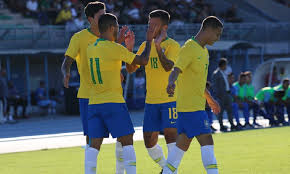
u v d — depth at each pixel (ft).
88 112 64.69
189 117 60.18
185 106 60.29
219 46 252.01
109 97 62.54
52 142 134.21
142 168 83.61
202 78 60.49
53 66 265.75
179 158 62.34
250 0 344.08
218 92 152.35
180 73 60.70
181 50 59.57
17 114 222.69
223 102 152.56
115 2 296.92
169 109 70.95
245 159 90.33
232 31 276.62
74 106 231.50
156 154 74.38
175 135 71.77
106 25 62.54
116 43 62.59
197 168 81.20
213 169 59.62
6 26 231.91
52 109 239.91
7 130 176.04
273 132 141.59
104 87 62.54
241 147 108.58
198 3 323.37
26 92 259.60
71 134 154.40
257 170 78.13
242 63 278.05
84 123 70.59
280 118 167.12
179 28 253.85
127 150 63.41
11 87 215.92
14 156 108.17
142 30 238.48
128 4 300.81
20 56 239.30
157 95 71.20
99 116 63.67
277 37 289.53
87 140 71.15
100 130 63.57
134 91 252.01
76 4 273.54
